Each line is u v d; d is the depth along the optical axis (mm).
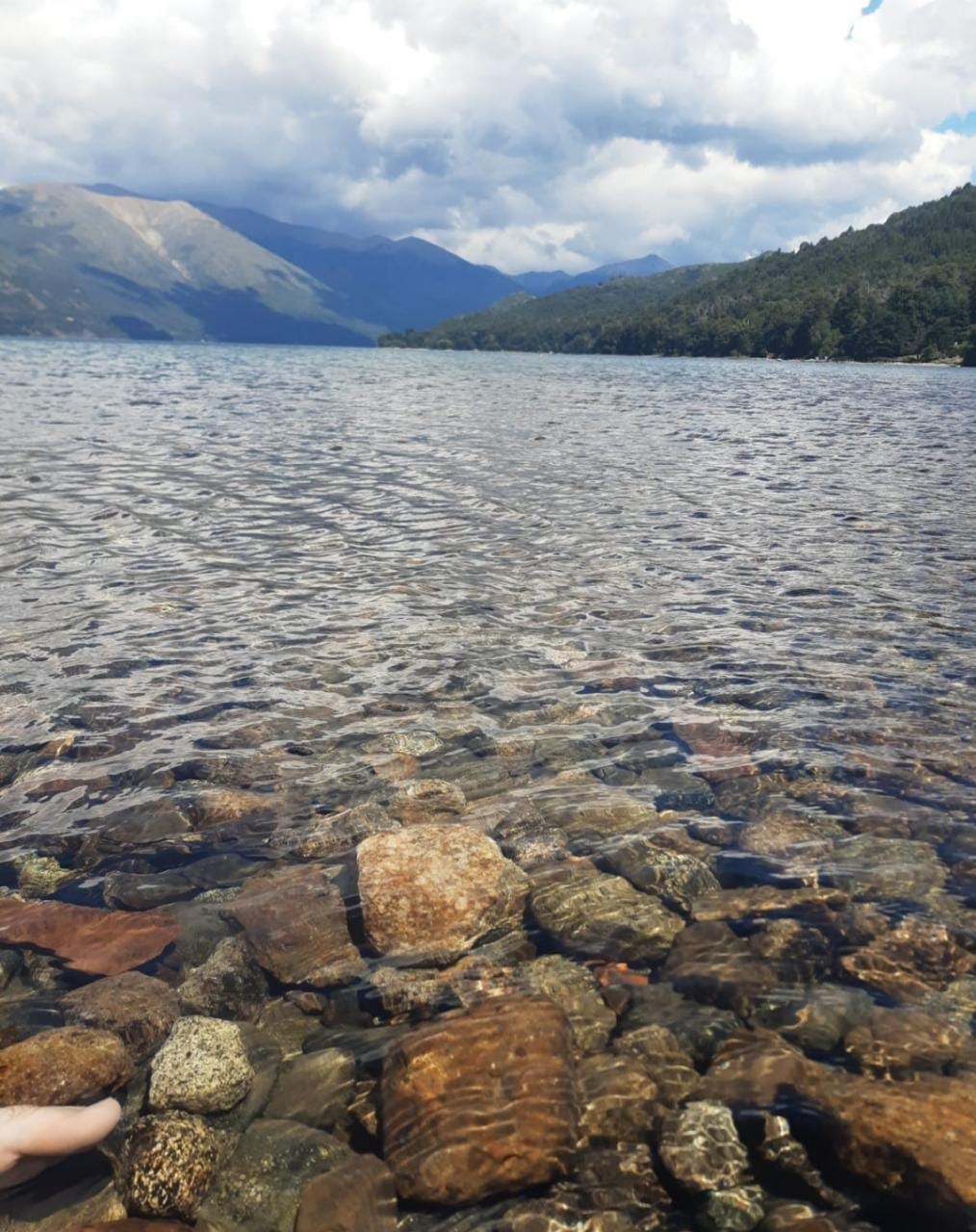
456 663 1490
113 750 1178
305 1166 630
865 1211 590
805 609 1805
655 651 1561
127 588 1853
